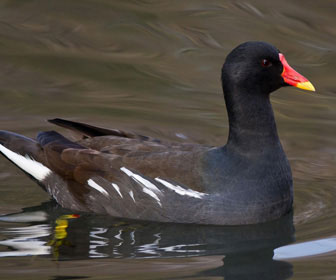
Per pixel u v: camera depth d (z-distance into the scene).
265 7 19.78
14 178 14.10
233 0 20.17
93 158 12.69
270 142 12.11
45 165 13.16
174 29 18.98
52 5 20.03
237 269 10.48
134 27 19.12
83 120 15.97
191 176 11.97
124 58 18.14
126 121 16.02
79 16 19.59
